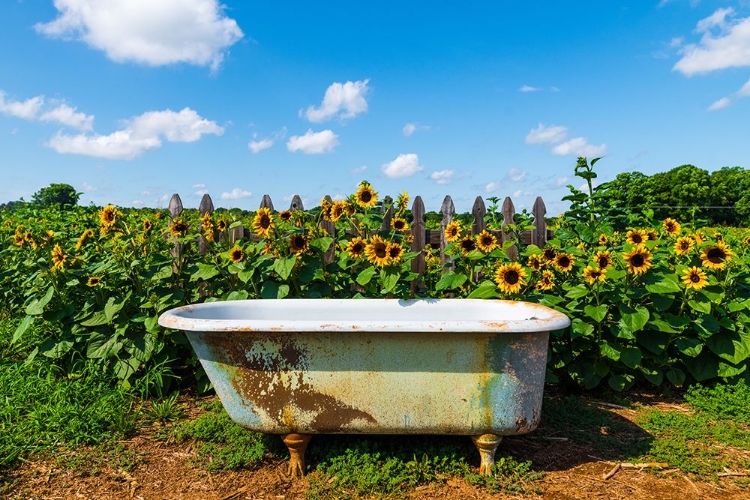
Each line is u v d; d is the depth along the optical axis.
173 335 3.49
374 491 2.31
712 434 2.95
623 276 3.32
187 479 2.46
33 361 3.61
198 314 2.84
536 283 3.52
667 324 3.36
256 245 3.65
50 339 3.58
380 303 3.18
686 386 3.74
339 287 3.79
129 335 3.44
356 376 2.32
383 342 2.28
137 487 2.39
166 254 4.14
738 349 3.41
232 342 2.33
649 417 3.16
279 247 3.49
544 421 3.12
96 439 2.77
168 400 3.33
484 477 2.39
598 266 3.32
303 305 3.19
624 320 3.30
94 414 2.97
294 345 2.31
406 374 2.30
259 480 2.43
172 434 2.89
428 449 2.61
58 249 3.50
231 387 2.38
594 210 4.11
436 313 3.14
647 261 3.25
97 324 3.40
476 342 2.25
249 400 2.38
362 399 2.34
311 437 2.45
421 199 5.05
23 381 3.37
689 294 3.50
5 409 3.01
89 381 3.34
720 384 3.52
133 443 2.81
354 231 4.20
